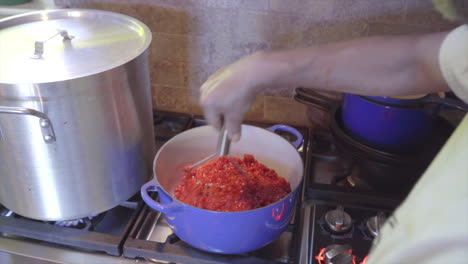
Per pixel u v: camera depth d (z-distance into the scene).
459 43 0.43
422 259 0.40
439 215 0.38
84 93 0.61
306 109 1.02
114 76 0.63
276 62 0.48
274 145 0.84
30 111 0.58
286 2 0.89
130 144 0.73
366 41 0.49
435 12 0.84
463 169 0.38
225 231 0.64
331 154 0.95
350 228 0.74
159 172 0.78
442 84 0.48
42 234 0.72
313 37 0.93
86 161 0.67
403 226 0.42
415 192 0.43
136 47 0.71
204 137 0.86
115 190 0.74
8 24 0.77
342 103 0.87
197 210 0.63
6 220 0.75
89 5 0.98
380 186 0.82
